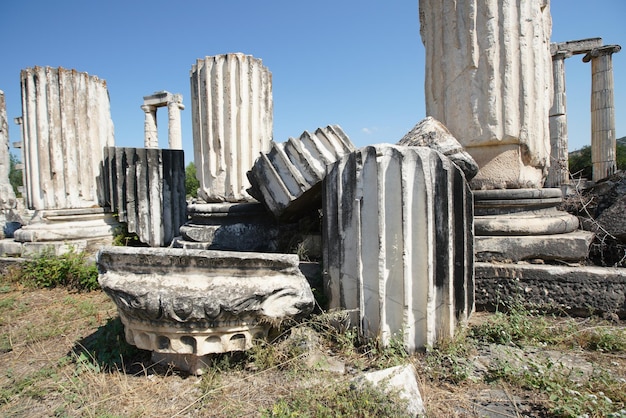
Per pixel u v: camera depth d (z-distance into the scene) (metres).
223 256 2.63
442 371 2.66
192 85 5.10
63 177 6.39
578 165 20.91
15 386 2.77
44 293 5.32
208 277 2.66
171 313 2.49
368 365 2.80
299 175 3.86
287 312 2.70
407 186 2.90
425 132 3.66
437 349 2.92
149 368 2.90
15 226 9.23
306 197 4.00
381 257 2.94
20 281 5.75
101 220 6.79
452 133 4.52
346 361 2.86
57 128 6.31
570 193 6.11
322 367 2.70
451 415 2.20
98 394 2.58
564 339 3.11
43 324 4.13
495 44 4.21
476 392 2.43
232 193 4.85
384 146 2.97
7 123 14.14
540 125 4.36
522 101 4.23
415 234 2.93
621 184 4.91
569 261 3.88
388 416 2.04
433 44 4.63
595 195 5.49
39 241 6.16
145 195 6.57
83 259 5.74
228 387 2.55
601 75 14.15
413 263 2.94
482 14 4.24
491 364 2.77
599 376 2.41
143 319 2.64
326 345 3.10
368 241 3.02
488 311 3.89
